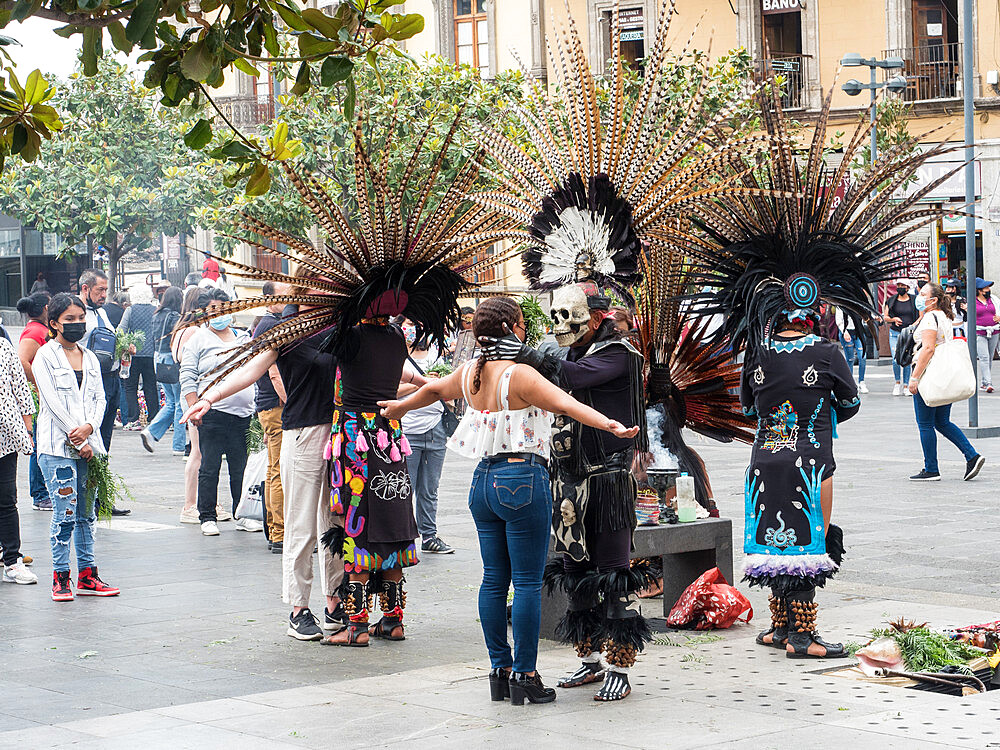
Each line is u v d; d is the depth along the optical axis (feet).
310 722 21.90
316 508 28.81
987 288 91.40
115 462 64.34
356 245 27.20
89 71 15.29
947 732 20.43
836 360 25.66
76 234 109.91
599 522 22.88
